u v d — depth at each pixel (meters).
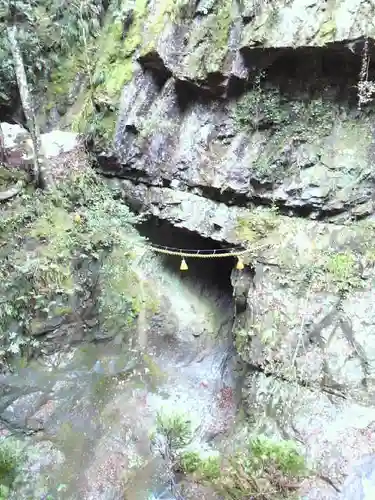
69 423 6.59
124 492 5.99
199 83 6.84
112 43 7.86
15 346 6.49
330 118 6.46
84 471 6.19
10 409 6.40
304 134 6.59
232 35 6.45
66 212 7.34
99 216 7.43
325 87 6.35
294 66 6.35
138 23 7.55
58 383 6.84
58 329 6.95
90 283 7.15
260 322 6.43
